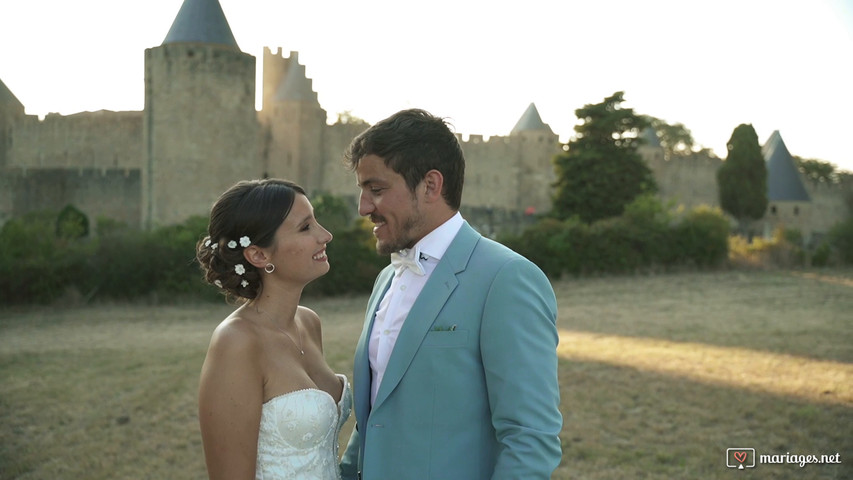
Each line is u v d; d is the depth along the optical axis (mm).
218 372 3008
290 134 56562
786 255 36094
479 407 2715
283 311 3270
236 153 45250
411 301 2926
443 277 2834
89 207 53094
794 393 9984
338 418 3396
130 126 54875
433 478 2664
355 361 3189
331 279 28625
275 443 3062
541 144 62906
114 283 28266
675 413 9312
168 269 28672
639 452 7891
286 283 3244
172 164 44094
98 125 55438
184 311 25609
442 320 2773
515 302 2672
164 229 31266
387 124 2867
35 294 27344
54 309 26297
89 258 28672
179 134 44062
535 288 2734
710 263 34812
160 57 44094
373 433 2826
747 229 55219
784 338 15148
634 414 9359
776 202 59156
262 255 3168
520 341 2619
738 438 8211
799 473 7043
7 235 28938
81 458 8453
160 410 10500
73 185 53344
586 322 18938
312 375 3375
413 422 2734
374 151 2836
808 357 12828
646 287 28141
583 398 10172
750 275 32031
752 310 21016
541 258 32062
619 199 44469
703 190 62219
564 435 8555
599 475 7266
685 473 7211
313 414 3115
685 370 11828
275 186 3221
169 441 9008
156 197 44281
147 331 20594
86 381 12727
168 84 44031
